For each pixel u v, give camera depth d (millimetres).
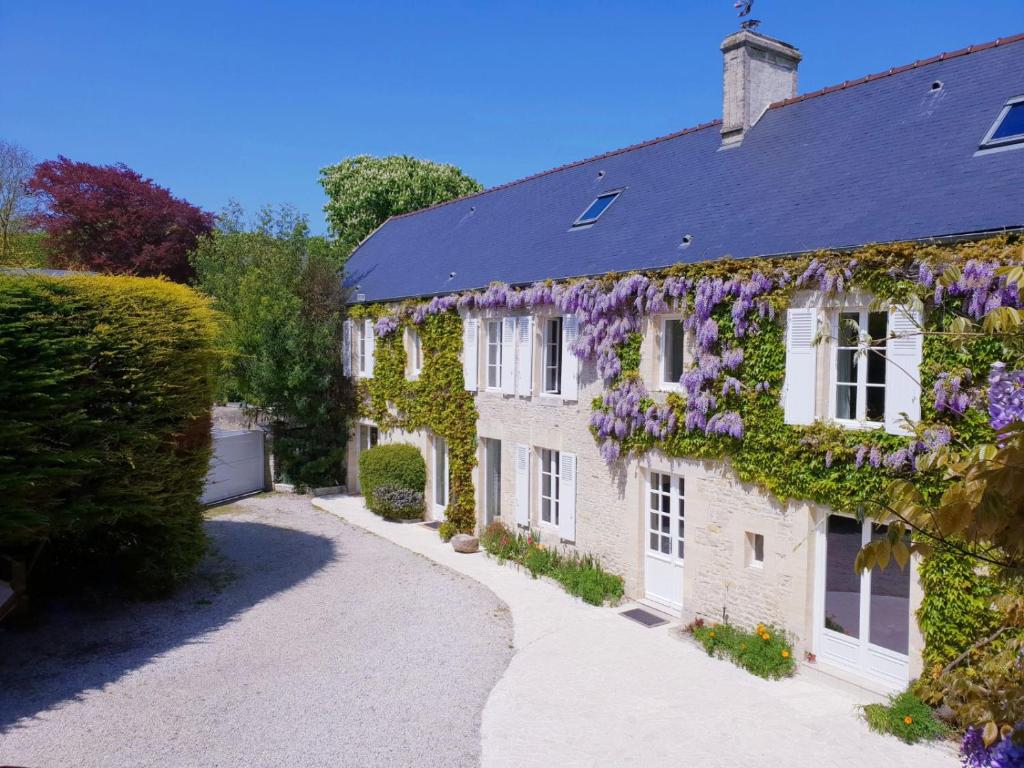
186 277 29516
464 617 11094
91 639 10234
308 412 19844
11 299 8977
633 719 8047
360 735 7684
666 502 11555
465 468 15711
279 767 7066
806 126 12141
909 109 10688
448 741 7586
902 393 7969
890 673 8406
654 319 11227
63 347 9375
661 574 11461
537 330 13742
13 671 9156
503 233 16859
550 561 13055
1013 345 3555
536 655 9711
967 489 2855
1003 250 7133
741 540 9922
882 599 9266
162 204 29500
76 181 28281
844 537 9414
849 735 7672
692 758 7270
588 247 13375
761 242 10039
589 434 12500
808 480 8914
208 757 7223
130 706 8266
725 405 9930
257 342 19484
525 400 13992
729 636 9727
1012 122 8961
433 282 17125
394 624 10828
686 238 11391
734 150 13000
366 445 20281
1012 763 3201
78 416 9438
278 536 15875
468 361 15430
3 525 8977
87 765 7031
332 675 9125
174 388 11258
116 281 10852
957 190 8477
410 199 32625
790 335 9156
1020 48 10000
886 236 8461
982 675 3672
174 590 12289
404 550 14781
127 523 11359
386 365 18328
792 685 8836
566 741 7598
